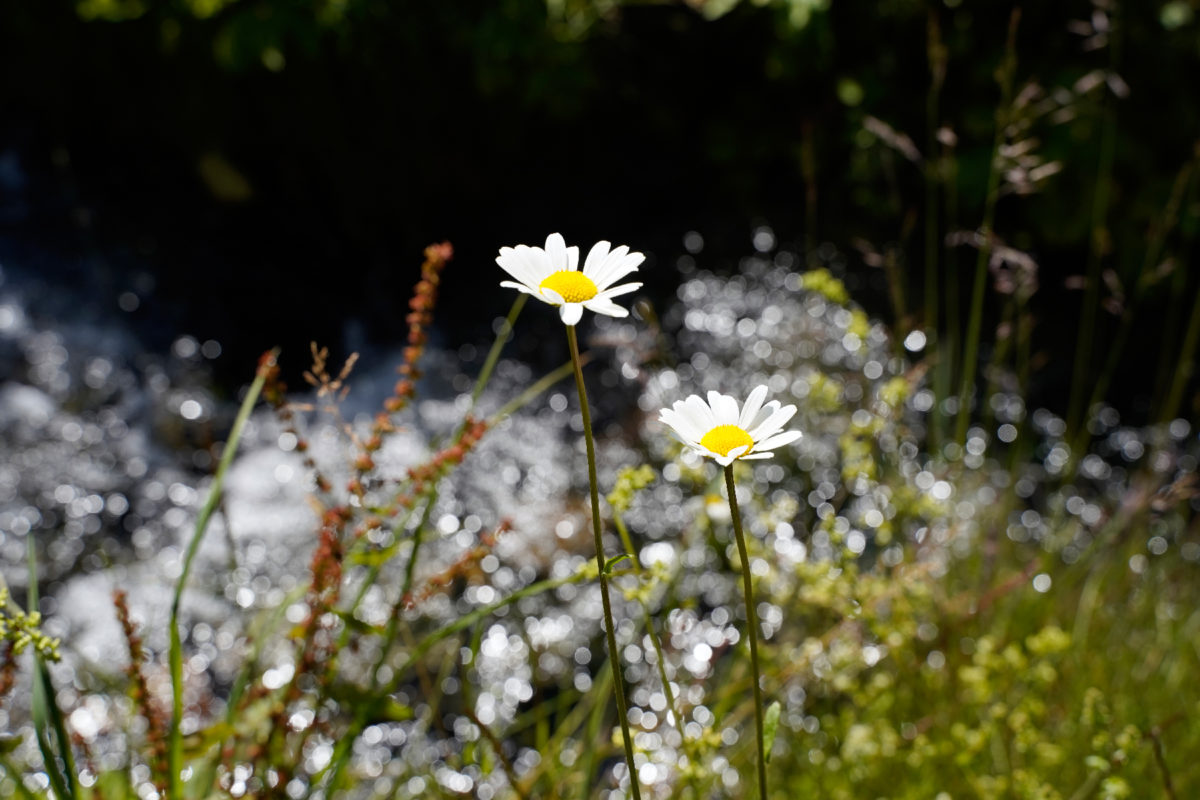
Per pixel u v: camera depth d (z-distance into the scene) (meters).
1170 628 2.72
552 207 5.32
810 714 2.32
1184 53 4.39
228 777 1.48
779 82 5.16
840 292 1.95
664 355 2.35
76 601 3.29
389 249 5.31
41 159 5.47
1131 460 3.92
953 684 2.05
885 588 1.77
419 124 5.18
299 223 5.37
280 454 4.06
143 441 4.12
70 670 2.71
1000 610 2.52
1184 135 4.43
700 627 2.94
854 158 4.90
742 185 5.25
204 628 3.14
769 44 5.11
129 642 1.44
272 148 5.33
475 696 2.90
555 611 3.23
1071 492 3.73
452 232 5.32
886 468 2.50
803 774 2.21
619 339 2.24
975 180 4.52
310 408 1.53
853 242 4.96
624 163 5.40
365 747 2.73
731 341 4.50
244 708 1.50
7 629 1.22
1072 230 4.48
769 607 2.91
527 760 2.68
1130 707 2.31
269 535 3.61
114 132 5.54
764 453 0.90
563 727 2.06
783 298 4.72
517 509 3.68
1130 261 4.46
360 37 4.90
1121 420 4.13
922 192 4.88
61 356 4.48
